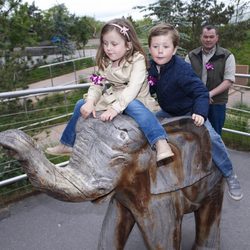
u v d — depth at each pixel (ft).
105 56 6.64
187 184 7.21
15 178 14.46
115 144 6.07
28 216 13.56
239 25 36.65
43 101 21.86
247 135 19.21
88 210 13.79
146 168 6.52
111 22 6.32
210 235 9.36
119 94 6.59
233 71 13.79
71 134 6.81
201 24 30.55
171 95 7.25
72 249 11.57
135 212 6.93
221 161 8.09
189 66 7.16
